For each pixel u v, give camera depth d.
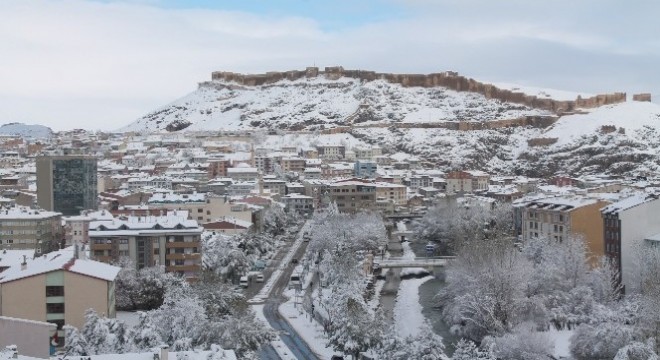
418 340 187.00
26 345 138.12
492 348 196.50
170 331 190.62
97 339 173.88
